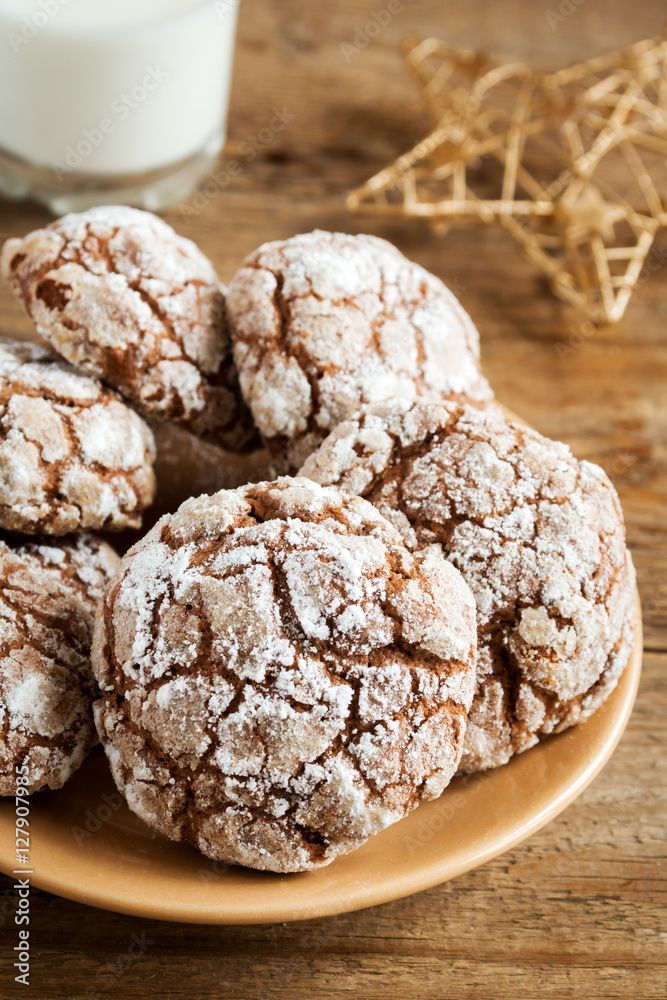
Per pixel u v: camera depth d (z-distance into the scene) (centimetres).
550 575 34
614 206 47
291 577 33
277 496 34
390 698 33
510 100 50
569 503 35
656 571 41
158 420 37
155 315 36
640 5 54
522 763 35
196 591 33
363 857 33
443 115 48
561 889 36
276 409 36
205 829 33
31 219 45
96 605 36
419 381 37
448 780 33
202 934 35
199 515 34
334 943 35
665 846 37
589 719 35
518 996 35
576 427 44
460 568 35
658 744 38
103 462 36
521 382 44
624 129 47
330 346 36
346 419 36
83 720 34
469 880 36
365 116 50
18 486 35
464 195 48
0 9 41
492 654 35
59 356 37
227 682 32
